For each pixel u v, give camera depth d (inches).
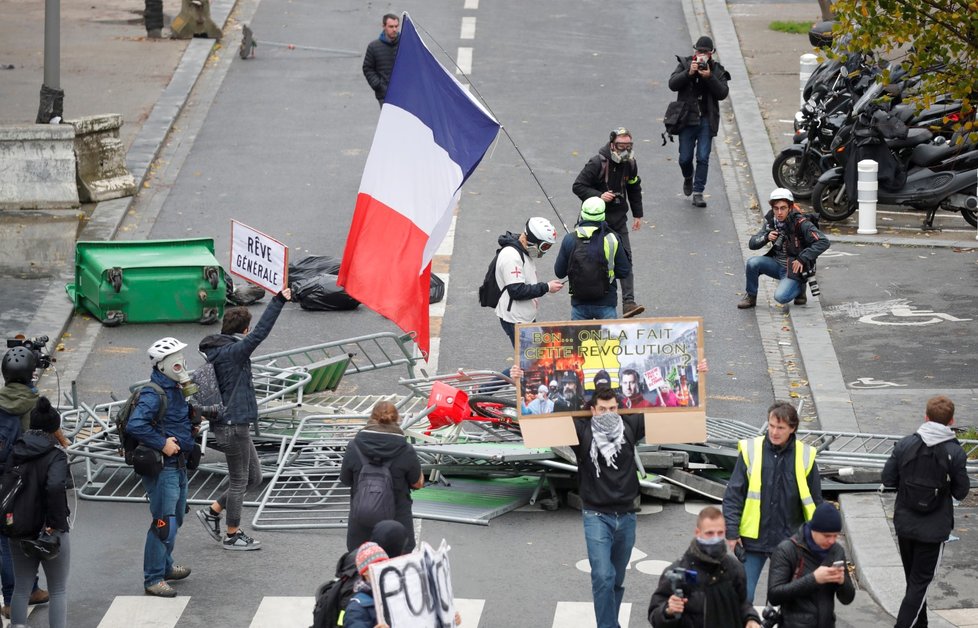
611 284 1040.8
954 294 1273.4
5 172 1497.3
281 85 1945.1
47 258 1363.2
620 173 1162.0
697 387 743.1
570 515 880.9
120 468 947.3
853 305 1251.2
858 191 1445.6
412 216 944.3
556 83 1951.3
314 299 1255.5
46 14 1531.7
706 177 1523.1
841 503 855.7
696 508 879.7
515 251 1026.1
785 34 2194.9
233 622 733.3
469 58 2059.5
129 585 778.8
